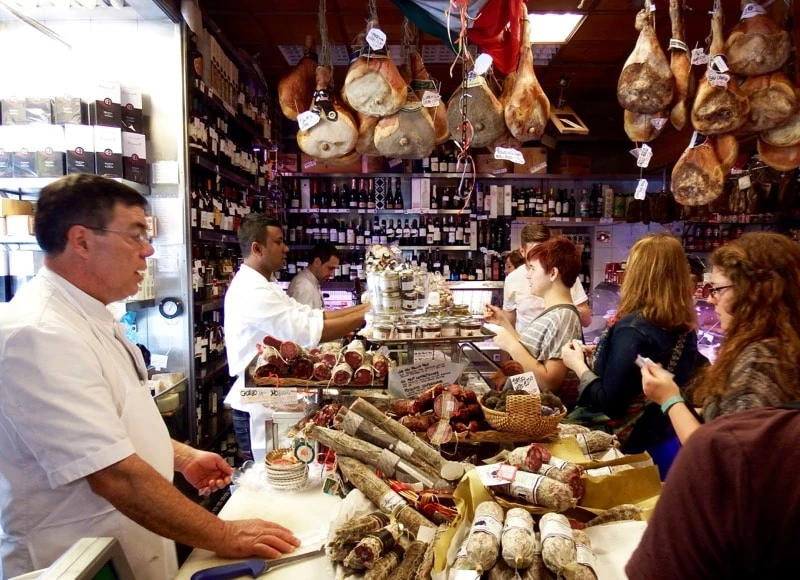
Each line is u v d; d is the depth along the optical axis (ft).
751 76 8.61
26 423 3.97
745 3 8.59
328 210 17.62
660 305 6.24
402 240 17.70
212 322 11.98
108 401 4.23
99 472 3.99
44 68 9.50
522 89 7.68
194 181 10.84
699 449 2.21
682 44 8.55
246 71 14.17
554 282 8.19
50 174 8.70
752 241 4.38
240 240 9.75
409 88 8.07
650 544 2.25
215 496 11.13
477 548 3.46
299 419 6.13
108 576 2.73
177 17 9.67
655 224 18.19
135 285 4.94
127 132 9.25
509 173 17.62
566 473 4.19
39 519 4.37
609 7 11.49
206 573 3.92
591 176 18.03
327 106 7.75
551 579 3.45
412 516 4.19
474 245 17.57
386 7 11.73
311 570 4.06
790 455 2.03
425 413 5.36
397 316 6.61
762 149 9.41
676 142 15.21
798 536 1.95
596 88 17.04
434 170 17.62
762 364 3.92
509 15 7.34
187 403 10.25
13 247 8.52
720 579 2.07
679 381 6.20
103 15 9.46
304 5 11.72
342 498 5.06
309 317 8.48
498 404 5.13
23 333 4.05
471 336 6.09
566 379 7.94
